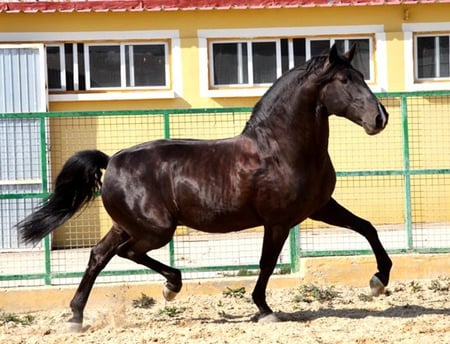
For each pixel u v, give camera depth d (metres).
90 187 9.04
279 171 8.31
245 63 15.67
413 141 14.69
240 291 10.31
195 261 12.13
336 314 9.19
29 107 14.76
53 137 14.49
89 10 15.05
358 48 15.86
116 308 9.55
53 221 9.02
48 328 9.01
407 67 15.79
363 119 8.08
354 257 10.73
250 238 13.38
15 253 12.68
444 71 15.98
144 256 9.01
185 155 8.70
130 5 15.13
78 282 11.06
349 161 14.19
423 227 13.70
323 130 8.31
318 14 15.66
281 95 8.38
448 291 10.23
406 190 10.95
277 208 8.37
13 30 14.98
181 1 15.18
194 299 10.22
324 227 13.61
